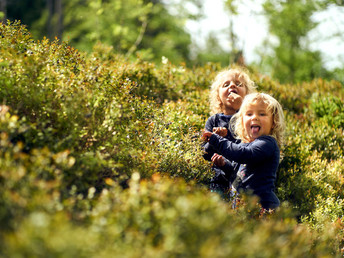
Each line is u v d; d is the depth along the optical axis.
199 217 1.47
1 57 2.64
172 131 3.69
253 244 1.42
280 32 19.62
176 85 5.99
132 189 1.64
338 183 4.42
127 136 2.60
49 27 16.86
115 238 1.48
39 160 1.73
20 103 2.37
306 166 4.49
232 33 11.41
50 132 2.25
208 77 6.80
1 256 1.32
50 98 2.39
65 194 1.88
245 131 3.28
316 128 5.75
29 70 2.40
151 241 1.51
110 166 2.18
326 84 8.75
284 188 4.10
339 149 5.24
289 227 1.95
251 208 2.34
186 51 24.64
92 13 13.85
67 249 1.20
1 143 1.78
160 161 2.93
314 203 3.88
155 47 19.91
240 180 3.08
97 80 2.88
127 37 12.09
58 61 3.00
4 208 1.49
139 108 3.16
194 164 3.22
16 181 1.57
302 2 17.78
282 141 3.39
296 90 7.94
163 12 19.95
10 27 3.49
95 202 1.78
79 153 2.18
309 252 2.05
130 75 5.22
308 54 21.05
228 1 10.76
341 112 6.28
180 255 1.39
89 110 2.39
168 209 1.50
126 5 12.64
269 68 22.20
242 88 4.14
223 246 1.40
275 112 3.21
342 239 3.05
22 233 1.25
